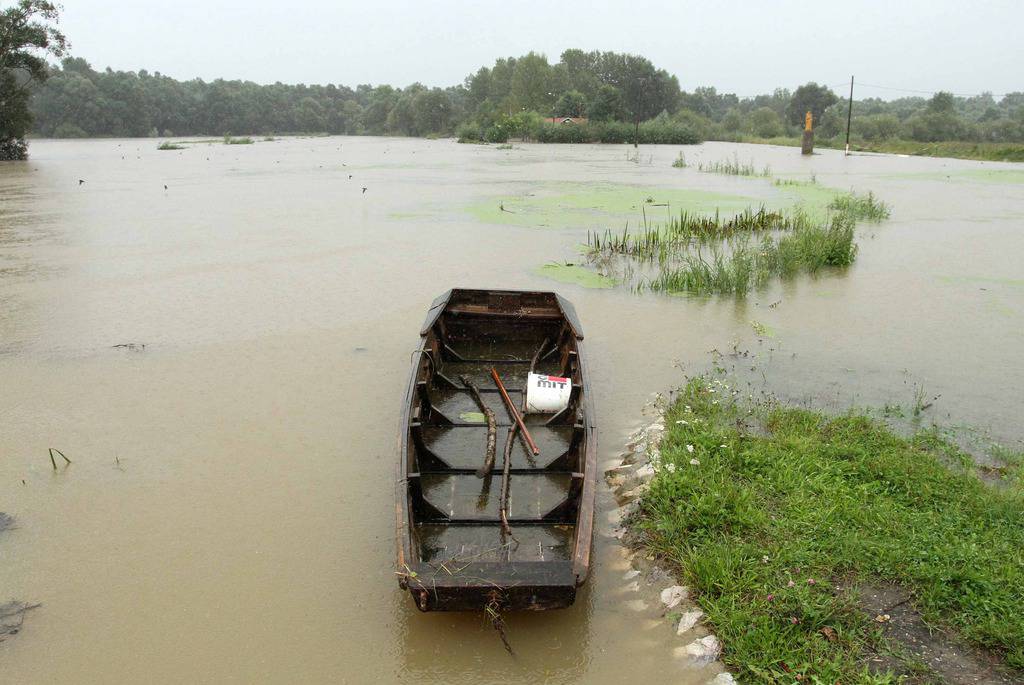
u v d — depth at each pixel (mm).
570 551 5129
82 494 6191
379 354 9312
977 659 4141
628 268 13641
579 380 7203
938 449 6570
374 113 114062
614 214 19859
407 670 4355
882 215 19938
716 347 9539
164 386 8344
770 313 11039
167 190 26641
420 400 6961
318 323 10523
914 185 28484
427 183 28438
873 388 8164
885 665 4117
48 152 56031
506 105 77250
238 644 4566
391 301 11578
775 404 7645
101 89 94812
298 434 7219
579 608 4793
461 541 5238
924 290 12375
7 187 27828
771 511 5539
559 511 5426
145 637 4629
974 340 9781
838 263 14156
